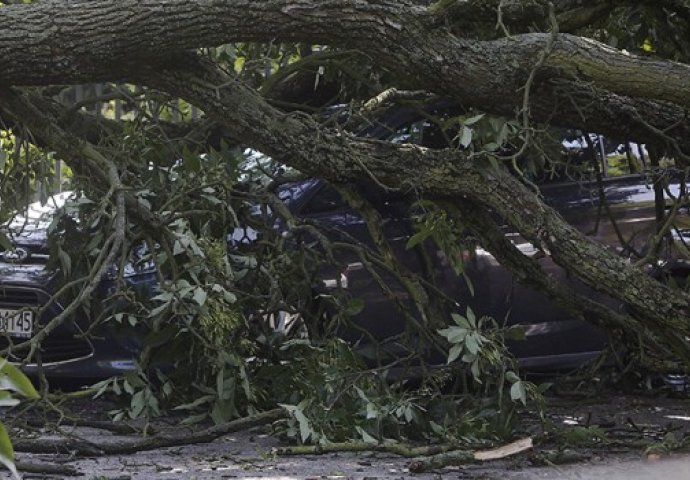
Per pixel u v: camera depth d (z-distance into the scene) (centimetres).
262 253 1154
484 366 1034
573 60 910
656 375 1413
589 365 1366
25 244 1259
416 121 1290
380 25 902
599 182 1220
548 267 1362
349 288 1266
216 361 1075
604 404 1359
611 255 926
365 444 962
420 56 913
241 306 1125
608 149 1391
